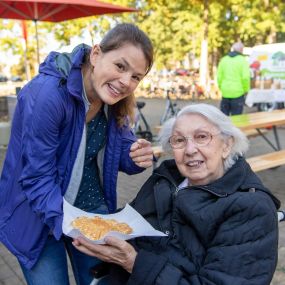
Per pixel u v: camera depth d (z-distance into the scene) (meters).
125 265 1.76
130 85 1.76
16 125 1.84
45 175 1.75
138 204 2.20
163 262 1.74
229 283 1.63
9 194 1.92
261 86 10.25
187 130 1.98
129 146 2.17
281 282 3.09
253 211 1.76
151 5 19.83
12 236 1.92
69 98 1.74
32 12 7.57
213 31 20.98
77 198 2.07
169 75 25.22
